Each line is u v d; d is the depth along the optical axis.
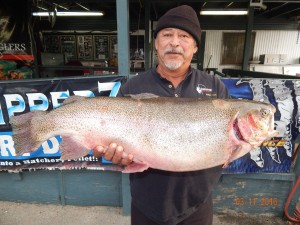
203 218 1.65
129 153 1.49
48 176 2.94
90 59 12.00
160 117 1.46
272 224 2.74
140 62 10.97
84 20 11.62
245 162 2.67
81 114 1.51
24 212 2.88
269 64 11.30
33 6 6.68
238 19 11.57
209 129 1.45
